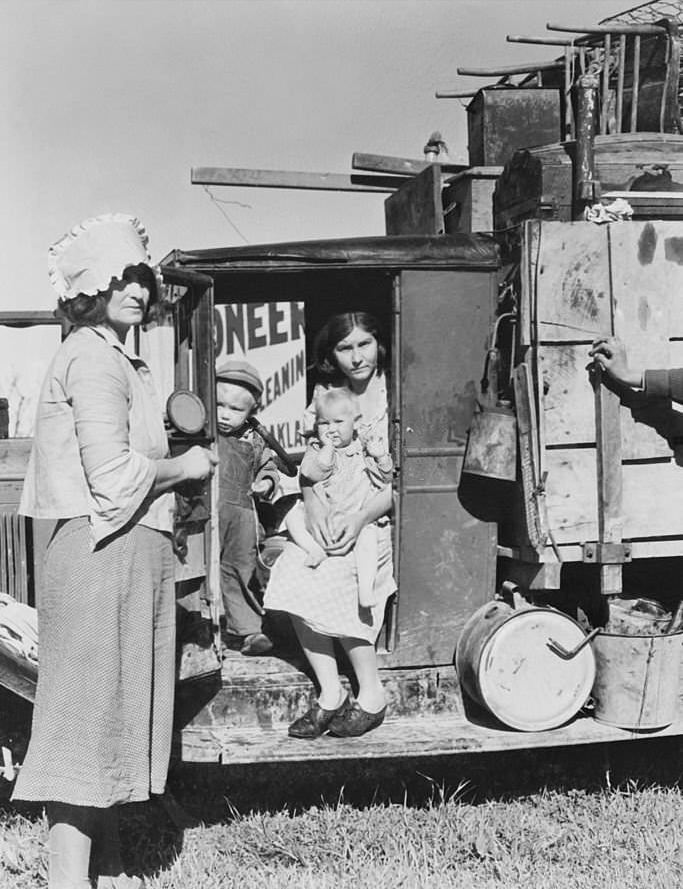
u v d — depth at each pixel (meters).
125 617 3.22
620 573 3.98
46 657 3.24
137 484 3.16
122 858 3.70
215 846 3.80
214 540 3.85
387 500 4.04
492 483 4.14
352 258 3.99
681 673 4.21
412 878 3.54
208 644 3.86
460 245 4.12
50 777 3.13
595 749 4.60
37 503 3.28
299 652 4.27
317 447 4.08
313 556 3.92
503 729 4.00
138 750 3.24
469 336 4.12
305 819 3.94
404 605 4.08
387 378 4.30
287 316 8.44
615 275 3.96
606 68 4.68
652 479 4.02
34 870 3.57
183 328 4.08
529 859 3.70
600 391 3.95
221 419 4.42
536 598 4.24
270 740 3.85
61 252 3.32
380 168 5.89
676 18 5.42
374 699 3.95
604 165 4.18
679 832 3.88
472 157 5.39
